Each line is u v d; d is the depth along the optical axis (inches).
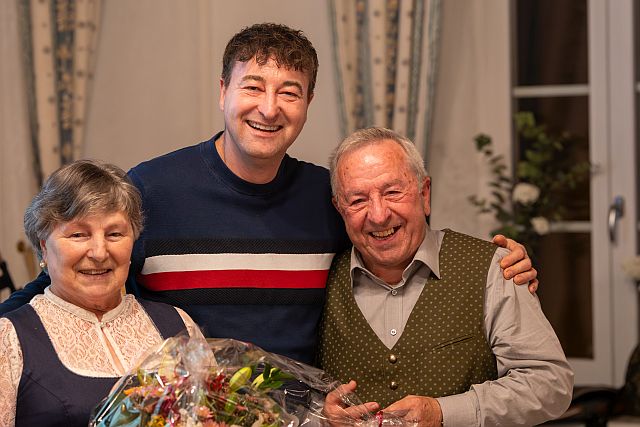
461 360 100.5
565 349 181.2
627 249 177.0
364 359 102.8
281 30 100.8
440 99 180.2
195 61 189.0
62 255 87.5
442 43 179.3
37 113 185.0
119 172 91.6
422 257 103.0
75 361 87.1
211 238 102.7
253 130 99.7
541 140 175.9
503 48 178.7
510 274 101.7
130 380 79.8
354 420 88.7
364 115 176.7
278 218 105.3
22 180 188.1
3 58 187.3
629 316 177.0
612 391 156.5
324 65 181.3
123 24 190.1
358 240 102.7
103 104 191.0
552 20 180.2
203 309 102.1
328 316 106.3
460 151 180.5
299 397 87.9
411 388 100.7
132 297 95.2
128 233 90.1
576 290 179.6
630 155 176.1
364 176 100.0
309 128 182.1
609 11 176.7
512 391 97.6
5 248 189.0
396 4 174.1
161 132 190.4
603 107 177.0
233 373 79.9
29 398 84.9
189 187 103.5
